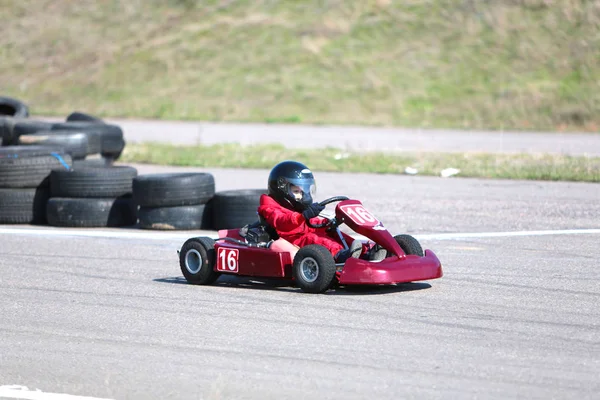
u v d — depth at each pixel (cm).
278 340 2288
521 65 12488
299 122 11656
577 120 10919
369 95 12406
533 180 6106
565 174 6156
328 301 2752
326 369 2025
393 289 2939
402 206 5016
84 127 6575
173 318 2564
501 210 4831
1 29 16462
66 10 16738
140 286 3067
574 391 1839
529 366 2019
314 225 2988
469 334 2319
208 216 4403
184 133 10406
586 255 3547
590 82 11806
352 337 2306
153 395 1866
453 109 11681
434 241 3953
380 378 1950
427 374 1973
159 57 14488
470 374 1967
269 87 13025
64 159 4791
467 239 3997
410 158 7225
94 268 3428
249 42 14425
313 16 14800
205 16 15562
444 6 14275
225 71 13738
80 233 4312
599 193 5425
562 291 2866
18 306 2756
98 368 2064
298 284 2883
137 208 4541
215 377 1980
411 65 13025
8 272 3350
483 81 12288
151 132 10562
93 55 15075
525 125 10912
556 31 13012
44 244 4003
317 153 7725
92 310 2688
